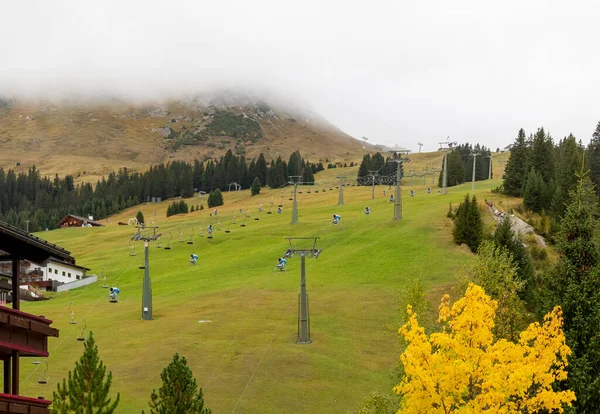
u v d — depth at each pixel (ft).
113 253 535.19
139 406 194.59
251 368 227.20
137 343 256.52
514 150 512.22
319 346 249.55
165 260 474.08
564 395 111.86
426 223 424.46
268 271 390.01
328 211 588.50
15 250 120.16
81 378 149.18
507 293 187.11
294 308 301.02
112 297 352.90
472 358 112.37
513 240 309.63
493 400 107.96
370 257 376.27
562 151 602.44
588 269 147.23
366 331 268.21
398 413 114.01
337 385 216.13
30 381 212.43
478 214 379.76
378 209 550.77
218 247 495.41
